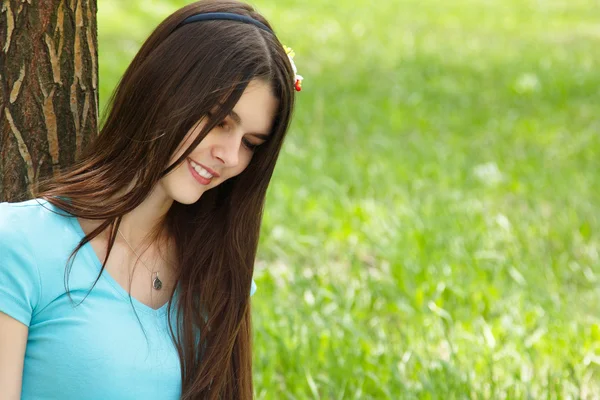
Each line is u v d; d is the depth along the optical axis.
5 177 3.12
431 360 4.83
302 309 5.38
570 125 10.33
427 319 5.34
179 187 2.67
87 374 2.59
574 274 6.21
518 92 11.91
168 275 2.92
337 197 7.53
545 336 5.18
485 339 5.09
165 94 2.54
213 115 2.57
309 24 16.78
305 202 7.29
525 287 5.83
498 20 18.83
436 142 9.45
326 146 9.03
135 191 2.64
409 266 6.05
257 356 4.80
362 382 4.56
